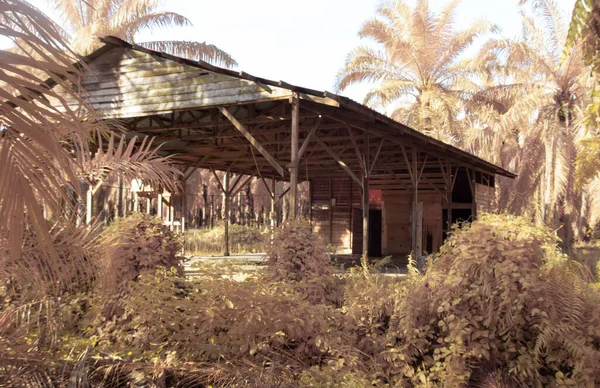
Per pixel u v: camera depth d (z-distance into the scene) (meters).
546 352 4.11
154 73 10.95
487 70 28.34
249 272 5.38
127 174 5.17
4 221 2.71
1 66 2.45
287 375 4.45
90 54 11.31
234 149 17.03
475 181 20.80
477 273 4.66
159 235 7.02
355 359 4.55
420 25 26.91
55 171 3.12
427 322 4.91
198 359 4.87
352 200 24.27
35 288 4.75
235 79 10.00
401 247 21.91
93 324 5.64
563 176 24.69
